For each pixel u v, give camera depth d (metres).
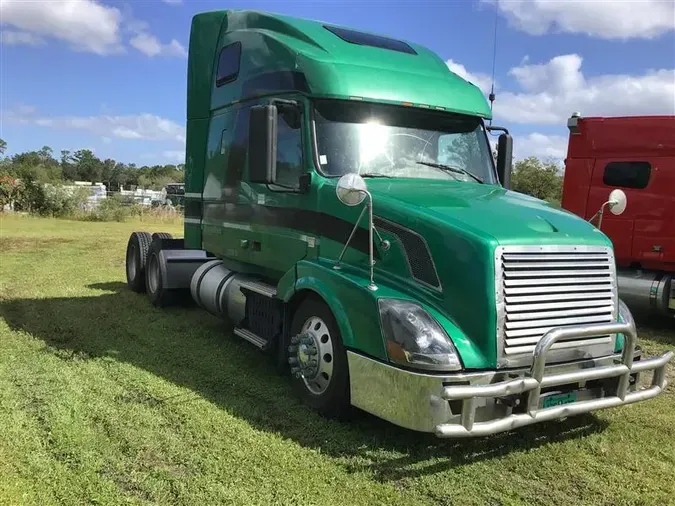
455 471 3.92
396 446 4.23
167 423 4.45
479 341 3.88
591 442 4.45
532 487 3.77
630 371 4.15
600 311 4.30
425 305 4.08
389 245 4.40
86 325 7.36
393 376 3.91
